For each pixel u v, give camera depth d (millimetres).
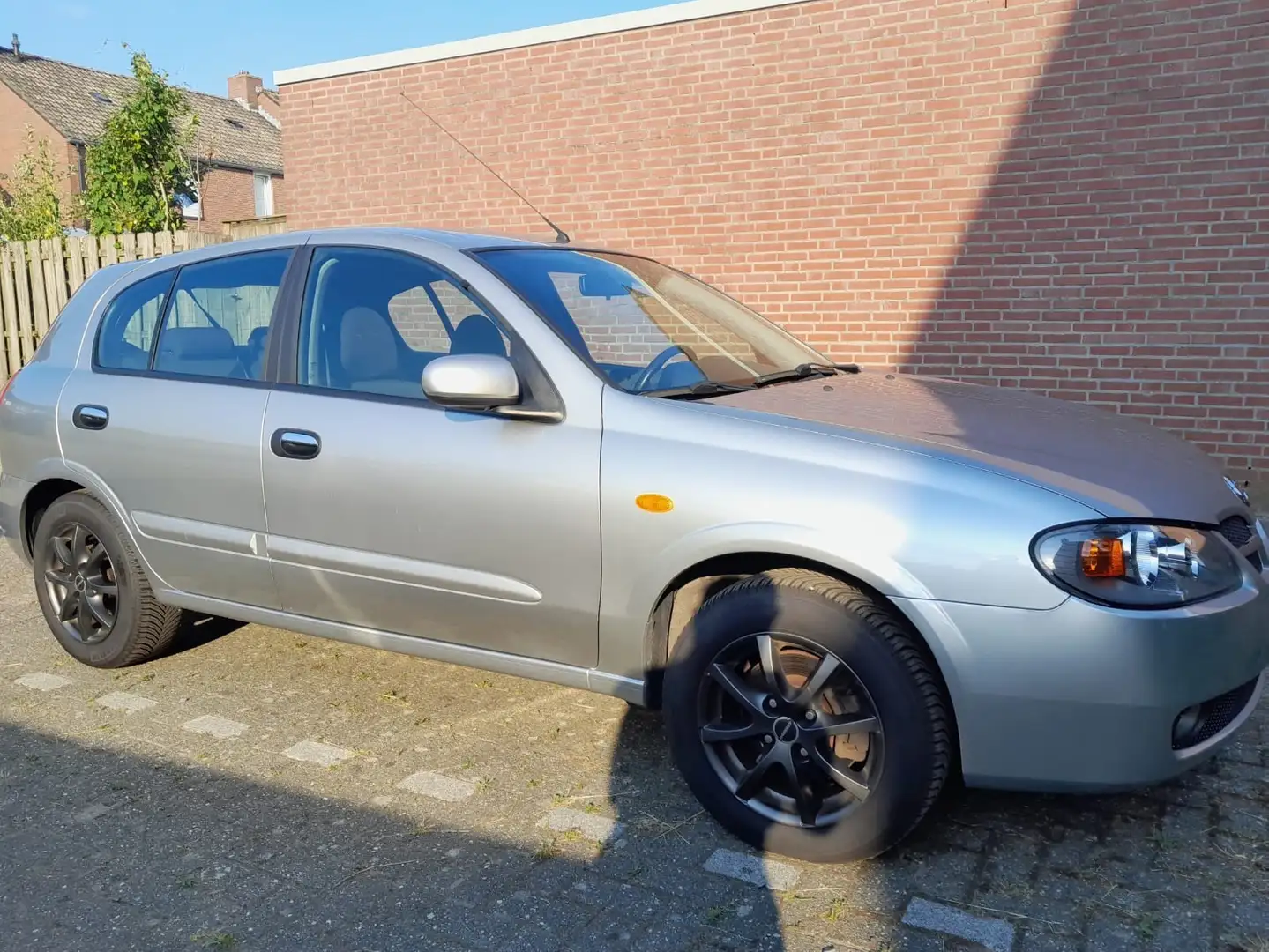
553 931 2574
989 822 3041
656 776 3375
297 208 10078
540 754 3541
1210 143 6367
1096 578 2488
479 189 9070
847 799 2775
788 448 2820
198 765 3494
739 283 8008
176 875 2846
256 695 4066
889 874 2789
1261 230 6309
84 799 3279
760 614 2791
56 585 4383
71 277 9570
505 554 3170
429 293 3490
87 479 4121
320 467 3480
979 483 2619
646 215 8312
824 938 2529
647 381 3225
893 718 2646
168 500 3896
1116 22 6504
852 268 7559
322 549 3537
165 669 4348
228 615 3943
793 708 2781
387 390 3475
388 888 2768
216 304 3973
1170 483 2770
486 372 3053
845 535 2660
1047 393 7062
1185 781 3250
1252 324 6418
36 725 3824
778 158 7707
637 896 2715
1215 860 2822
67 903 2729
